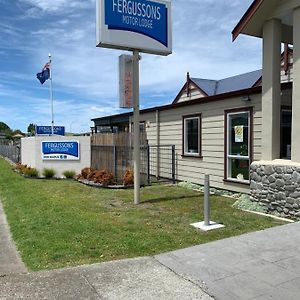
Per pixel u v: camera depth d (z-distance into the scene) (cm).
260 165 840
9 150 3281
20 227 704
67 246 561
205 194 668
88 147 1634
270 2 806
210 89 2309
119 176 1353
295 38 765
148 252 528
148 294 384
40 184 1370
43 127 3039
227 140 1093
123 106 892
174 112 1373
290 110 978
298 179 739
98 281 417
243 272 439
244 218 736
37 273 442
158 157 1480
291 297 374
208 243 554
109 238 598
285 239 568
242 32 869
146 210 824
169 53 945
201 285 404
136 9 884
